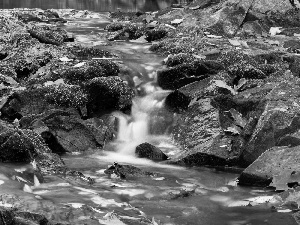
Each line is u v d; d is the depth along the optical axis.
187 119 7.11
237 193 5.33
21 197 4.47
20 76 8.59
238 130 6.61
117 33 11.65
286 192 5.04
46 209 4.29
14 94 7.29
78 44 10.33
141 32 11.54
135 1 24.58
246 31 11.09
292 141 5.96
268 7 11.63
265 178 5.48
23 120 6.84
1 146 5.68
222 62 8.48
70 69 8.02
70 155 6.62
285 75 7.99
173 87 8.11
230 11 11.45
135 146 6.97
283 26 11.48
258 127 6.25
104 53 9.41
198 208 4.87
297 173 5.29
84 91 7.49
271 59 8.99
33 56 8.87
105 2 24.77
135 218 4.38
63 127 6.84
